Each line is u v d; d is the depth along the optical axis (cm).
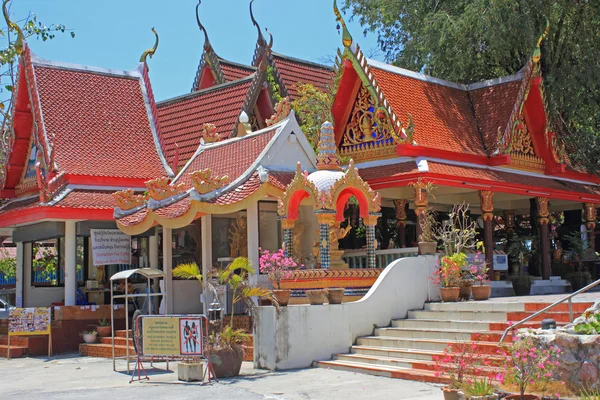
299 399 1177
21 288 2555
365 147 2131
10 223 2364
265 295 1518
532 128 2311
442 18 2597
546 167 2330
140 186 2423
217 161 2155
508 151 2155
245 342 1711
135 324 1493
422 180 1950
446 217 2609
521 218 3034
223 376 1427
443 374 1256
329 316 1564
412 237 2556
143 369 1498
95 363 1844
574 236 2559
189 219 1883
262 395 1224
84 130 2458
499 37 2464
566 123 2622
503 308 1514
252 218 1855
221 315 1473
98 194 2314
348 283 1728
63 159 2347
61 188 2266
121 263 2281
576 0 2598
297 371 1473
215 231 2047
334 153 1872
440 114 2192
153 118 2617
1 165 2608
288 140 1997
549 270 2267
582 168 2489
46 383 1496
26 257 2578
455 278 1702
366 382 1309
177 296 2152
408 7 2922
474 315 1527
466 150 2131
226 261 2028
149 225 2030
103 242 2253
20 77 2477
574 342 1111
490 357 1257
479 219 2811
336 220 1847
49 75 2509
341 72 2134
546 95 2536
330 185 1764
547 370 1056
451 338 1459
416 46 2792
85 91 2547
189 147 2719
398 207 2320
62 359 1986
